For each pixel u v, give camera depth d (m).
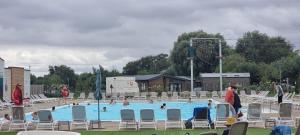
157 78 79.31
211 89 74.25
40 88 65.06
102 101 50.72
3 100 39.72
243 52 106.81
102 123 23.97
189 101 45.34
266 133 18.20
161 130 20.16
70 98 54.91
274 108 33.16
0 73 43.56
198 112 21.03
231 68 87.19
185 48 91.38
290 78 80.81
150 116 21.00
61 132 7.95
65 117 30.52
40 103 47.12
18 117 21.05
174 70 93.62
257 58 105.75
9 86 47.06
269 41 106.38
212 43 93.12
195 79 82.00
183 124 22.38
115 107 41.56
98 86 22.78
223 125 21.20
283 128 13.41
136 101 49.81
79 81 81.75
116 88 67.00
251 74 85.44
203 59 91.56
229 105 21.25
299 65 80.69
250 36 107.00
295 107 32.88
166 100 50.84
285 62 83.06
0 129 21.19
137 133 18.91
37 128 20.91
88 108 40.78
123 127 21.52
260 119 21.42
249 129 20.00
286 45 106.75
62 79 97.25
